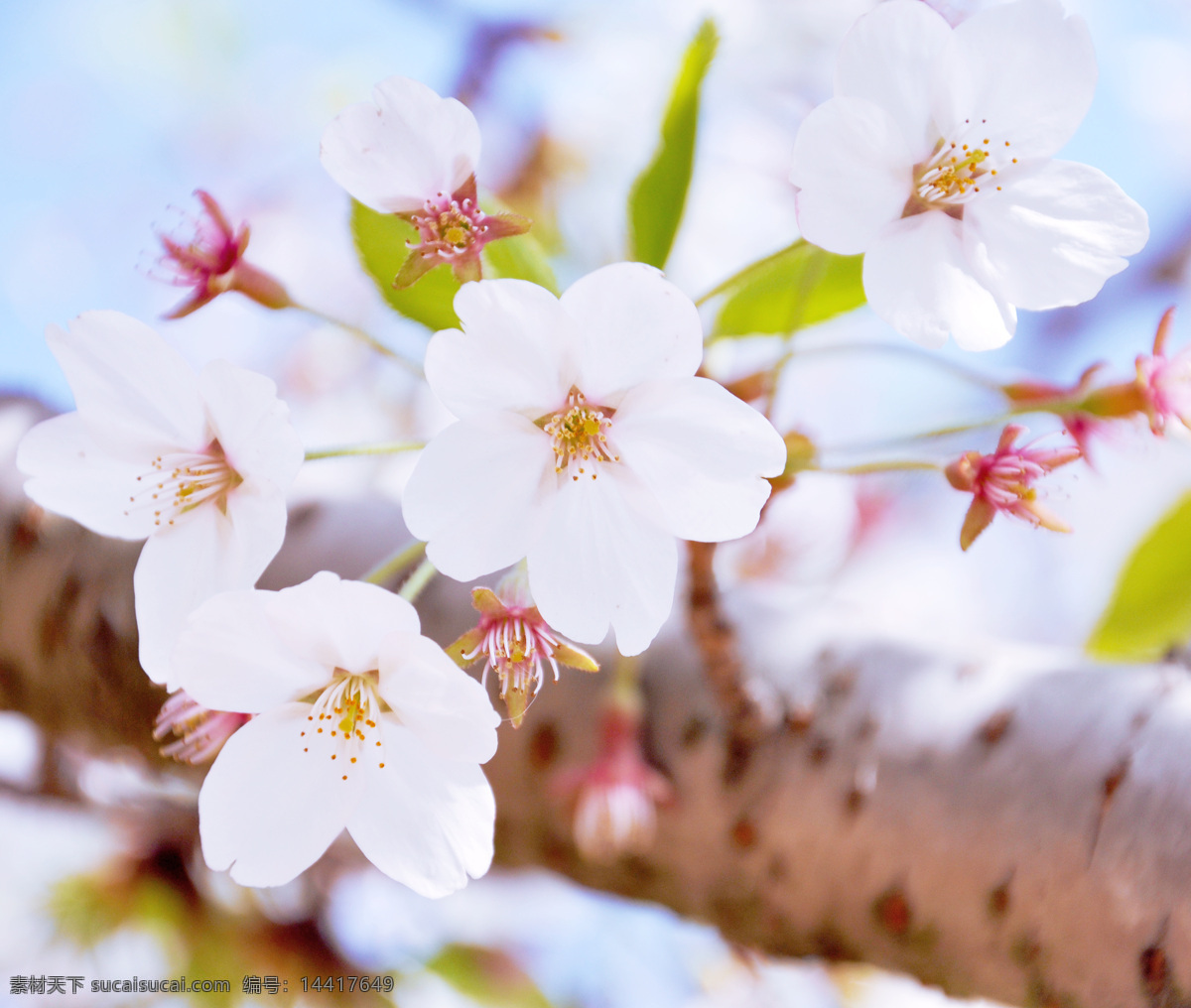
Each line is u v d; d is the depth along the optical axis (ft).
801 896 1.47
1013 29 1.37
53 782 1.93
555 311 1.35
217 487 1.39
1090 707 1.42
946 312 1.38
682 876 1.50
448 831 1.38
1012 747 1.43
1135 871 1.38
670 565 1.37
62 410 1.73
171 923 1.86
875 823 1.44
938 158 1.38
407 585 1.38
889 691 1.46
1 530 1.61
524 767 1.52
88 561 1.60
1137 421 1.43
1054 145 1.38
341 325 1.43
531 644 1.36
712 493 1.37
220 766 1.38
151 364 1.38
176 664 1.36
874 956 1.46
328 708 1.37
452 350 1.35
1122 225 1.38
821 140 1.37
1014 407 1.44
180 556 1.39
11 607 1.61
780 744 1.47
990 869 1.41
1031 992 1.41
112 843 1.93
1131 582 1.50
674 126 1.43
